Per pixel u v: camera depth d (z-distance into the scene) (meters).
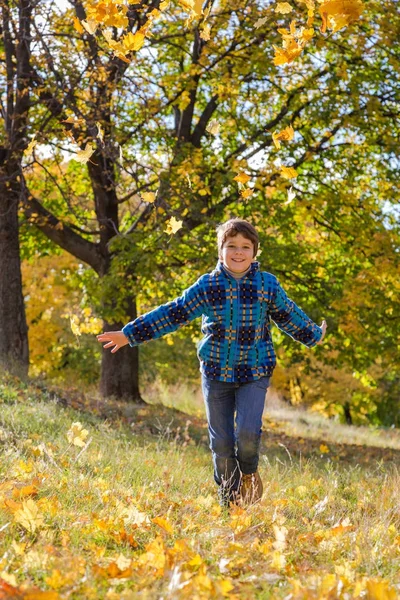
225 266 3.95
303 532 3.53
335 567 2.74
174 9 10.50
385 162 12.47
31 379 10.66
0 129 11.42
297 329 4.16
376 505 4.12
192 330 13.52
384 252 11.75
